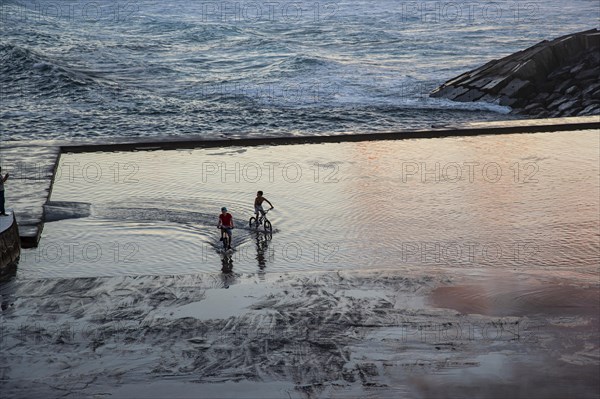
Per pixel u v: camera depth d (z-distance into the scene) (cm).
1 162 2695
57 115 4128
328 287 1483
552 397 1048
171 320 1336
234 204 2288
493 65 4891
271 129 3841
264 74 5403
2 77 4947
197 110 4269
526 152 2912
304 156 2864
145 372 1145
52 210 2211
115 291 1481
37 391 1089
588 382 1086
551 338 1230
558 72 4659
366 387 1085
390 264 1819
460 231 2052
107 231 2064
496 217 2161
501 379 1102
